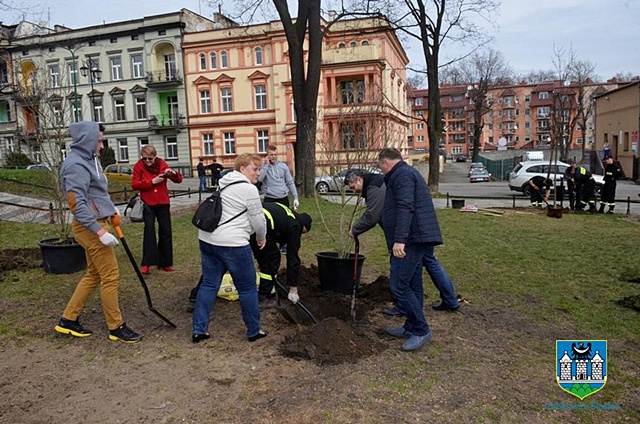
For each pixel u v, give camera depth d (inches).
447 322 191.2
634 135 1299.2
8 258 283.4
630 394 137.3
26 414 125.2
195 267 275.4
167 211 264.2
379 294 219.9
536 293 230.4
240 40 1551.4
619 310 206.7
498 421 121.7
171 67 1644.9
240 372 146.6
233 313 198.5
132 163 1701.5
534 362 155.4
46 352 162.2
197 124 1622.8
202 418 122.6
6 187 717.9
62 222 272.1
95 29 1658.5
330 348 156.4
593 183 571.2
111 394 134.6
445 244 348.2
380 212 190.7
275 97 1539.1
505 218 501.0
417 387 137.1
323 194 645.9
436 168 826.8
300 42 621.6
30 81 501.4
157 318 193.8
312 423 119.6
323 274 223.8
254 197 162.2
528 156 1440.7
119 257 300.8
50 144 293.0
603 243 353.7
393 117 329.1
